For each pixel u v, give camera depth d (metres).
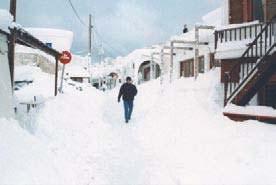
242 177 7.16
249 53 14.08
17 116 11.41
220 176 7.44
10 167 6.28
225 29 15.37
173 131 11.97
